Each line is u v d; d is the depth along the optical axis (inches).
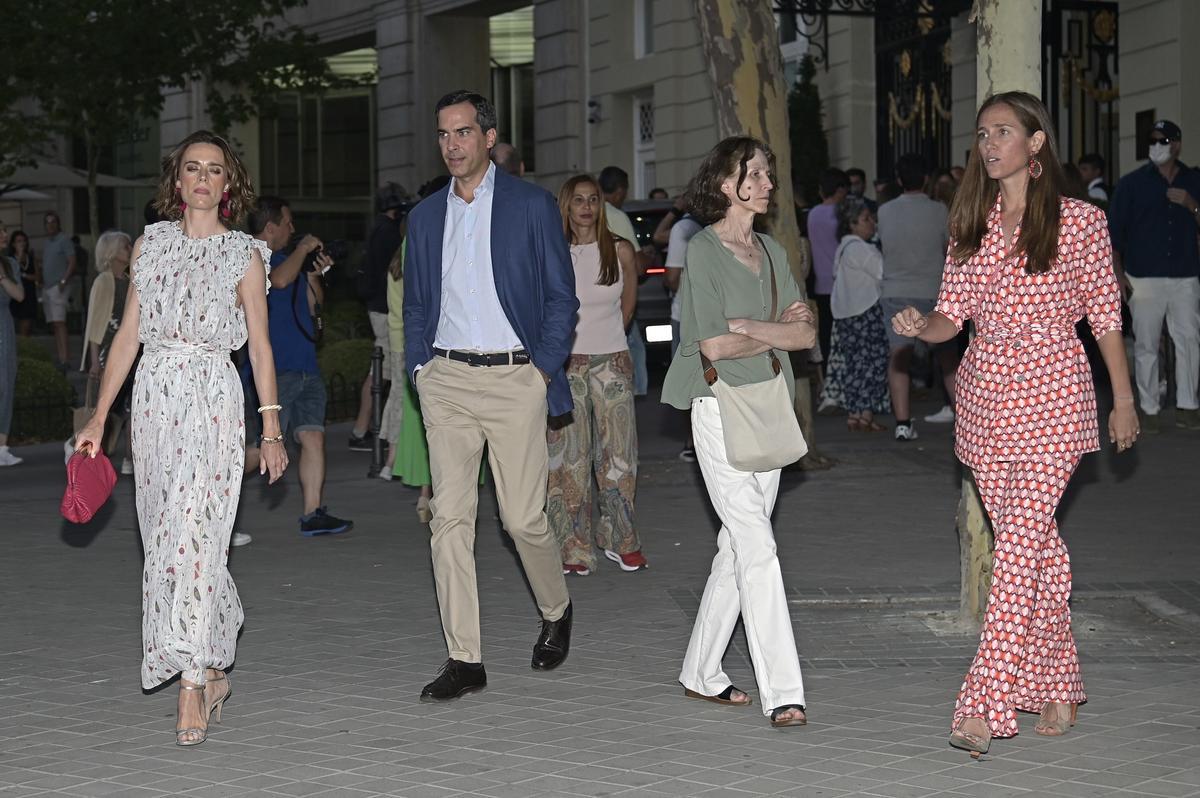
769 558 250.2
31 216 1963.6
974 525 305.9
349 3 1423.5
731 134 495.5
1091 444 234.8
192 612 242.2
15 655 301.3
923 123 900.0
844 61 960.3
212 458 245.4
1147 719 247.3
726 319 250.2
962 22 852.0
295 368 415.5
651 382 839.1
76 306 1461.6
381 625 322.0
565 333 273.4
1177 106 708.7
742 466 248.2
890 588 342.3
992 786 216.8
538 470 276.1
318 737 245.3
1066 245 230.4
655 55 1087.6
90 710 263.1
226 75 1193.4
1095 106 786.2
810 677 276.4
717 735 243.3
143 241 250.2
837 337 648.4
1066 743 236.2
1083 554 374.6
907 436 574.9
